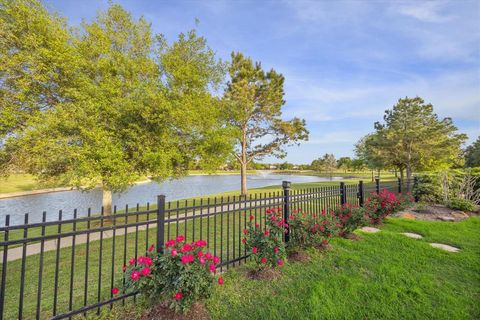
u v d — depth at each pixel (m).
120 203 17.02
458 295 2.94
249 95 15.99
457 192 8.93
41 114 6.41
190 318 2.43
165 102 7.03
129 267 2.46
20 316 2.07
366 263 3.84
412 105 16.59
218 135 9.18
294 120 17.80
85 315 2.55
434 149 15.05
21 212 13.77
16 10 6.45
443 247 4.67
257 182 39.09
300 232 4.17
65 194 22.97
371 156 18.06
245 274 3.49
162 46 9.20
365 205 6.29
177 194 21.88
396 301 2.79
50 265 4.44
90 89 6.69
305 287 3.11
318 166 68.69
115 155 6.69
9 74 6.39
